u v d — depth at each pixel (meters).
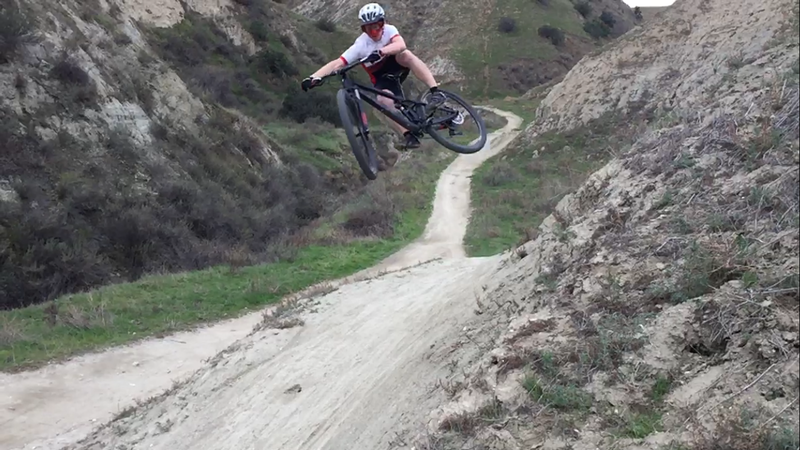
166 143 29.69
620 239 6.28
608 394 4.71
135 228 23.11
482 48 89.75
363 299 11.87
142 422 10.09
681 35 35.03
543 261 7.44
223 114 36.78
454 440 5.00
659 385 4.66
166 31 49.78
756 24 27.62
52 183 22.97
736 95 7.53
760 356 4.39
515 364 5.32
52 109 25.02
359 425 7.11
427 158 43.88
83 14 31.31
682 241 5.73
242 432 8.43
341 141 46.75
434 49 92.00
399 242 25.94
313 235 26.81
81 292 18.58
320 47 66.25
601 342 5.07
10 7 25.77
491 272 9.52
